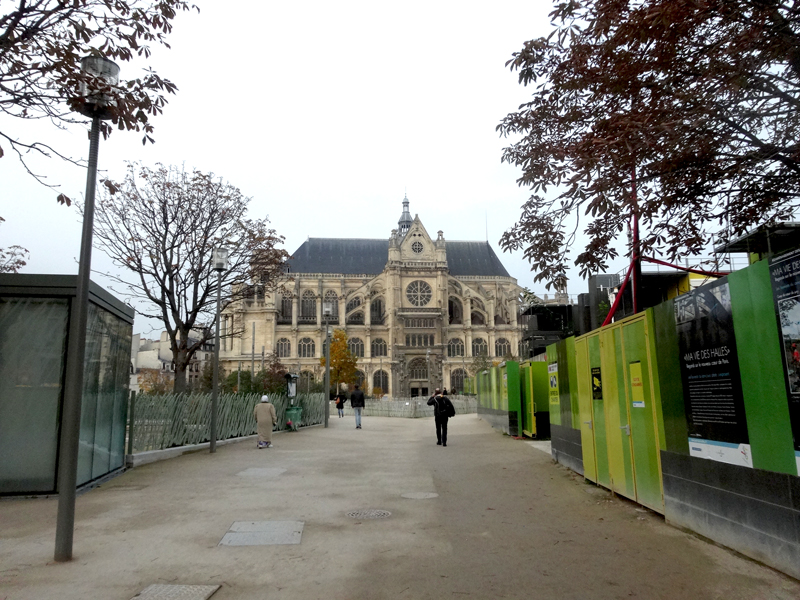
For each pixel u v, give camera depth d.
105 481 14.68
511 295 117.19
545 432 25.11
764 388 7.32
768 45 8.28
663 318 10.06
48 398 12.79
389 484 14.38
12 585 6.82
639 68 9.57
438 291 106.81
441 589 6.82
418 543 8.84
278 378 48.91
